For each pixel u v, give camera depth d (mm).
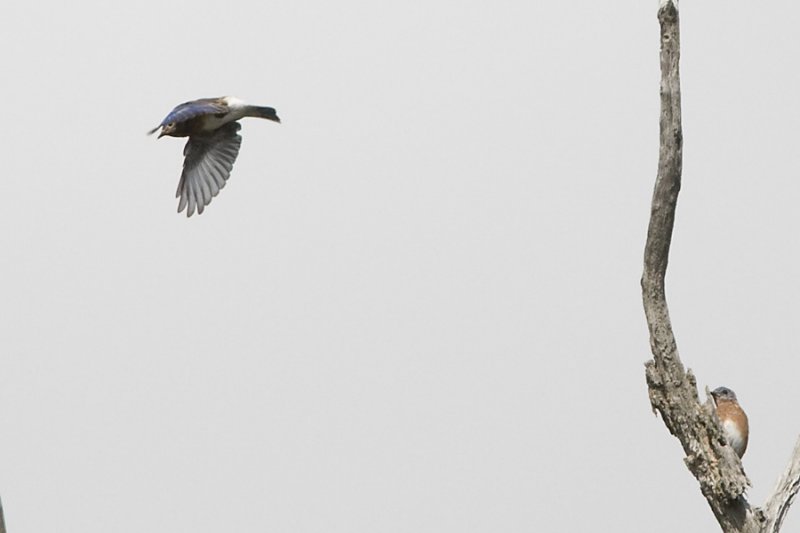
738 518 13484
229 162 13086
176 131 12891
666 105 13398
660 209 13555
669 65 13359
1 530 14516
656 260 13742
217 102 13039
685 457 13820
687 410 13711
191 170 13016
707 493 13625
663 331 13797
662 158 13477
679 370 13773
